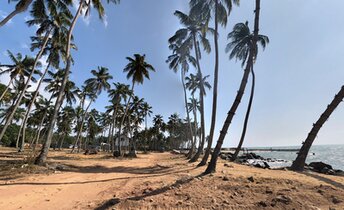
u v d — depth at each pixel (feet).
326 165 52.85
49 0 60.03
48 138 44.32
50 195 21.70
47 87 122.93
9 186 24.94
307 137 41.73
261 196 19.22
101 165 52.80
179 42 81.05
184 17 70.28
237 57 81.66
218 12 52.70
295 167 41.37
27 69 108.88
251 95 73.41
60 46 84.79
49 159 60.70
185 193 20.57
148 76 110.52
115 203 17.98
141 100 167.32
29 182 27.71
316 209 15.80
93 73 135.44
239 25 79.71
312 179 27.12
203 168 41.19
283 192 19.83
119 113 170.60
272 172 34.27
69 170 41.45
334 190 20.81
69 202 19.36
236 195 19.71
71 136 323.78
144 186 25.57
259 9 37.29
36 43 89.15
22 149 94.48
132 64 108.99
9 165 39.47
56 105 47.19
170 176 32.96
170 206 17.15
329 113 40.06
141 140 296.71
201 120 63.72
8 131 204.44
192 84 118.73
